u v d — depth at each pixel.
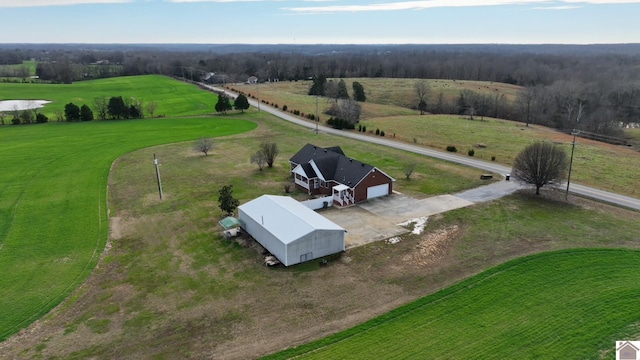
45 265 30.41
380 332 22.72
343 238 31.61
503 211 39.22
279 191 45.69
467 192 44.59
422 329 22.91
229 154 61.38
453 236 34.16
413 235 34.44
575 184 47.31
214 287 27.36
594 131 90.44
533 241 33.09
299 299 25.94
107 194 44.88
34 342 22.56
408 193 44.47
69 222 37.75
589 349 21.16
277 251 30.56
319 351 21.39
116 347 22.09
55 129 79.44
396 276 28.41
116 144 67.44
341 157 46.03
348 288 27.08
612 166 55.25
